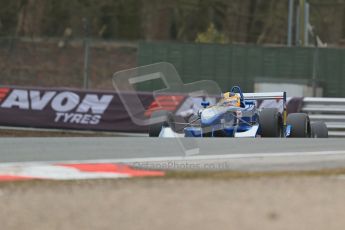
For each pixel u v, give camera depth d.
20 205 23.31
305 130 48.84
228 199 24.03
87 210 22.70
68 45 101.56
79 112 66.62
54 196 24.42
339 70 77.56
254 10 134.75
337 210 22.69
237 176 27.61
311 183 26.55
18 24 127.38
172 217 21.94
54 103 66.88
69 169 28.80
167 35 138.38
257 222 21.44
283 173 28.27
